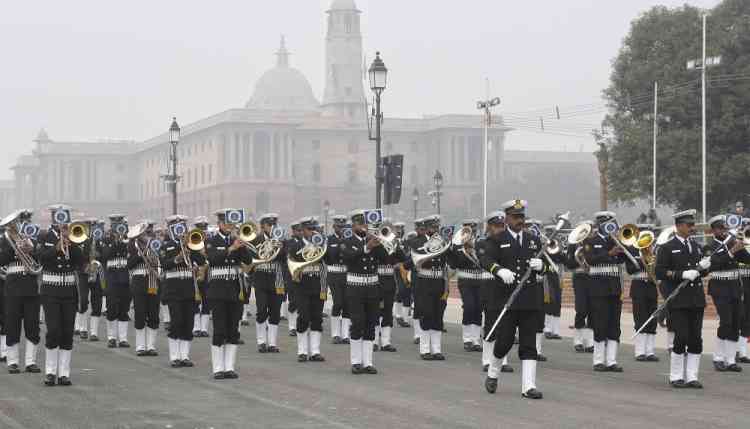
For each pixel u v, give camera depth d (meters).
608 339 26.44
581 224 26.17
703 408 20.19
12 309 25.92
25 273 25.89
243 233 24.91
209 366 27.58
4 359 29.02
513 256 21.55
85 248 24.38
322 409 20.12
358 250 25.58
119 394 22.28
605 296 26.34
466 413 19.55
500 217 21.73
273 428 18.16
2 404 20.94
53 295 23.64
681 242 23.70
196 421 18.91
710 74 86.62
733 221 31.08
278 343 34.81
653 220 79.19
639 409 20.02
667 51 90.75
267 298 31.89
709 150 86.00
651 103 89.62
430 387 23.16
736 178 84.56
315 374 25.72
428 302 29.34
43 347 32.91
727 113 85.44
